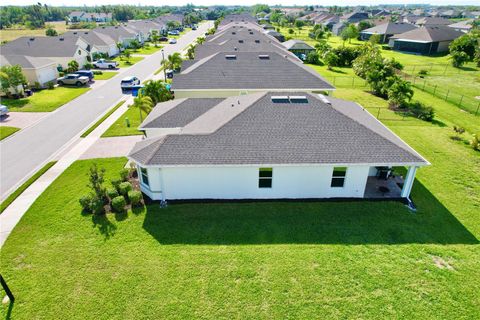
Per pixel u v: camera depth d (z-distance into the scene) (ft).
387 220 51.24
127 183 57.06
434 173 66.13
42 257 43.01
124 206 53.16
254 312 35.42
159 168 52.60
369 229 49.03
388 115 102.83
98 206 51.44
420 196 58.03
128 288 38.29
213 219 51.06
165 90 96.89
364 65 158.92
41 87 134.21
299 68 101.86
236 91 95.14
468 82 150.20
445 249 45.11
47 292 37.83
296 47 203.82
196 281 39.27
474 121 98.73
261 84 95.81
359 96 125.49
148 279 39.52
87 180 62.64
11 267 41.39
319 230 48.62
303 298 37.11
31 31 358.23
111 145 79.46
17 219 51.11
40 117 99.40
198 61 118.62
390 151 54.19
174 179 54.13
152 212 52.70
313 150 53.83
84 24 392.88
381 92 123.85
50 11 548.31
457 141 82.43
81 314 35.24
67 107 109.81
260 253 43.78
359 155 53.42
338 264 41.93
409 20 425.69
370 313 35.42
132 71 170.09
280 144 54.44
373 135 56.39
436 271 41.04
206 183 54.80
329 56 180.34
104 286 38.58
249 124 57.36
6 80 113.50
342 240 46.52
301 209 53.88
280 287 38.47
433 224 50.60
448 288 38.63
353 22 392.68
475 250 45.14
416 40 234.99
